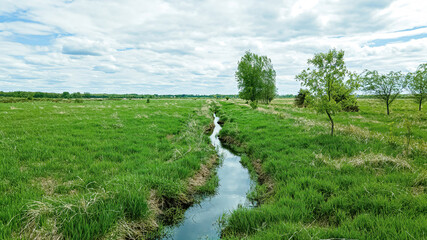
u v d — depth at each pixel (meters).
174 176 6.88
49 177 6.16
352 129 11.30
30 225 3.80
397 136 10.53
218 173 8.83
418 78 23.27
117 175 6.35
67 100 55.22
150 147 10.40
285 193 5.53
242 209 5.02
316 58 10.37
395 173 5.98
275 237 3.55
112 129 13.77
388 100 25.17
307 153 8.56
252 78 46.69
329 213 4.49
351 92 10.04
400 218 3.73
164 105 40.53
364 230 3.51
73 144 9.66
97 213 4.23
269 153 9.46
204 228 5.01
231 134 15.29
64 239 3.71
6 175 5.86
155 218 5.20
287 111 27.92
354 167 6.57
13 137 9.98
